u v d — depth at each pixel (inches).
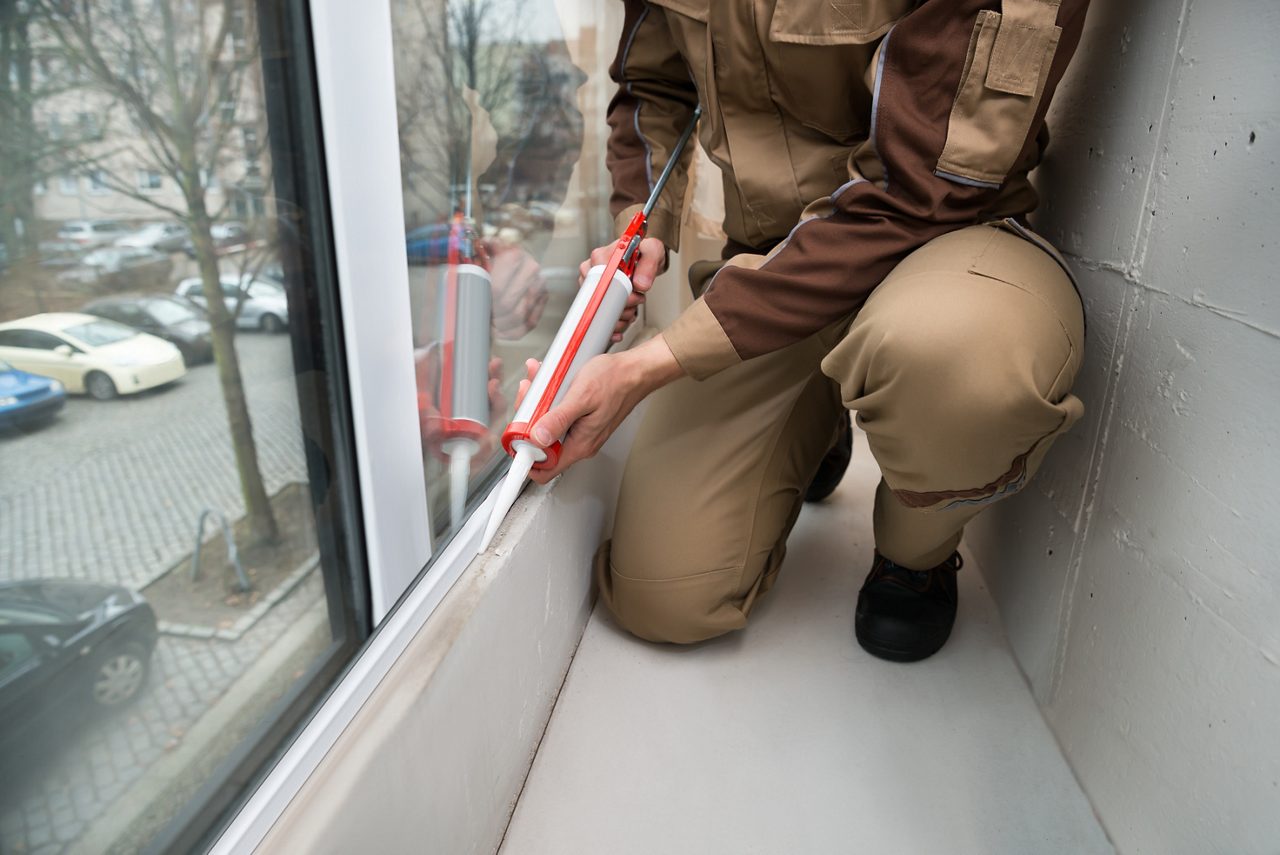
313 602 22.2
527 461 29.6
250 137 18.8
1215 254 25.6
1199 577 25.5
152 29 16.0
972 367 27.9
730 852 30.6
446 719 24.3
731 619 39.8
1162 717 27.2
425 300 28.7
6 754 13.8
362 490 23.0
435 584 25.7
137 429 16.2
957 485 31.6
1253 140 24.0
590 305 33.5
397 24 25.1
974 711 37.5
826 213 33.6
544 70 41.5
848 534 51.8
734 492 39.5
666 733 36.1
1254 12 24.2
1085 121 36.5
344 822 18.8
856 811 32.3
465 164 31.7
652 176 42.9
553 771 34.0
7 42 13.3
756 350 33.3
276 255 19.9
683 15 37.0
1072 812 32.1
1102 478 32.7
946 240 31.8
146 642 16.6
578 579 40.6
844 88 35.7
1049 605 37.0
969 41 29.9
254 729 19.3
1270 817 21.5
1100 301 33.9
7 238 13.5
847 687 38.9
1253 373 23.4
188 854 16.8
